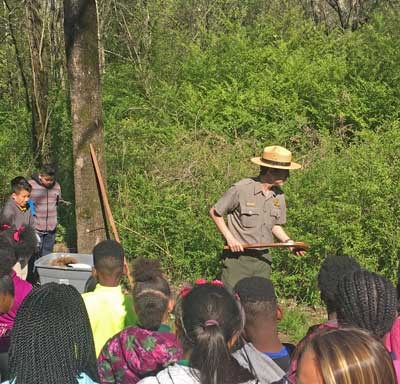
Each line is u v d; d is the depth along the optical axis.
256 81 13.20
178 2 17.48
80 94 8.47
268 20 16.38
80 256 7.29
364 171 8.93
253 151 11.05
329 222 8.25
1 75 14.93
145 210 9.38
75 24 8.34
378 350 1.76
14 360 2.59
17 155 12.67
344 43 14.52
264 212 6.52
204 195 9.34
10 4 14.21
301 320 7.66
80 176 8.60
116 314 4.23
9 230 6.45
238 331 2.75
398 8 16.19
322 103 12.59
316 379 1.77
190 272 9.01
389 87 12.68
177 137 11.21
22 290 4.39
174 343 3.38
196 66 14.04
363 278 3.03
